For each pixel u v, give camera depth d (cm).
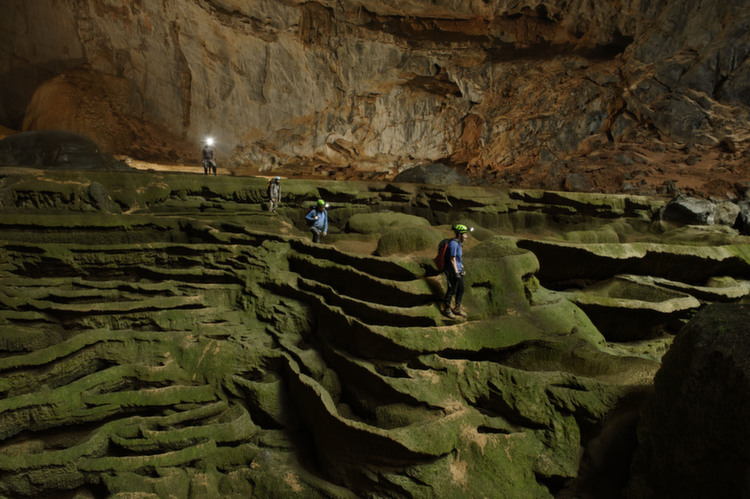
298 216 1345
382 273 838
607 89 2308
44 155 1402
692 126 2070
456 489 591
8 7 2608
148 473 649
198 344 828
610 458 613
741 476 452
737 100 2042
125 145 2642
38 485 623
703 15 2130
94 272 959
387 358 721
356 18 2406
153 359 807
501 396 658
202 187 1250
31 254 929
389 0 2277
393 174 2627
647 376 664
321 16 2416
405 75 2569
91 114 2606
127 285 908
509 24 2412
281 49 2528
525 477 609
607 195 1430
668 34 2195
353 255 873
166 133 2764
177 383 785
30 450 666
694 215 1356
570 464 611
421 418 648
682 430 516
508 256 820
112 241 1020
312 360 787
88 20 2609
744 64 2038
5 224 960
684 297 947
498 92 2508
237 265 973
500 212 1458
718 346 496
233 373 802
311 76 2589
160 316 859
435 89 2622
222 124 2733
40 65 2761
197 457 673
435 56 2489
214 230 1050
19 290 856
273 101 2670
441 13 2355
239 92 2666
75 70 2694
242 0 2355
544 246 989
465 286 779
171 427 715
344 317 772
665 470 530
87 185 1100
